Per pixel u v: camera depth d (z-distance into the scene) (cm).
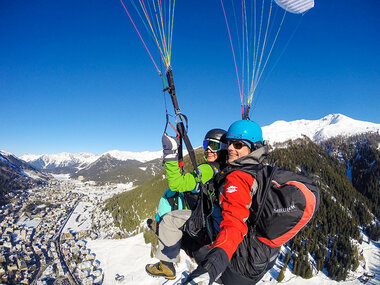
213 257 156
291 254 4059
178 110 283
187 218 278
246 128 247
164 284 2014
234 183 202
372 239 4819
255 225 200
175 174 259
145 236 5719
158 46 294
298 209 180
